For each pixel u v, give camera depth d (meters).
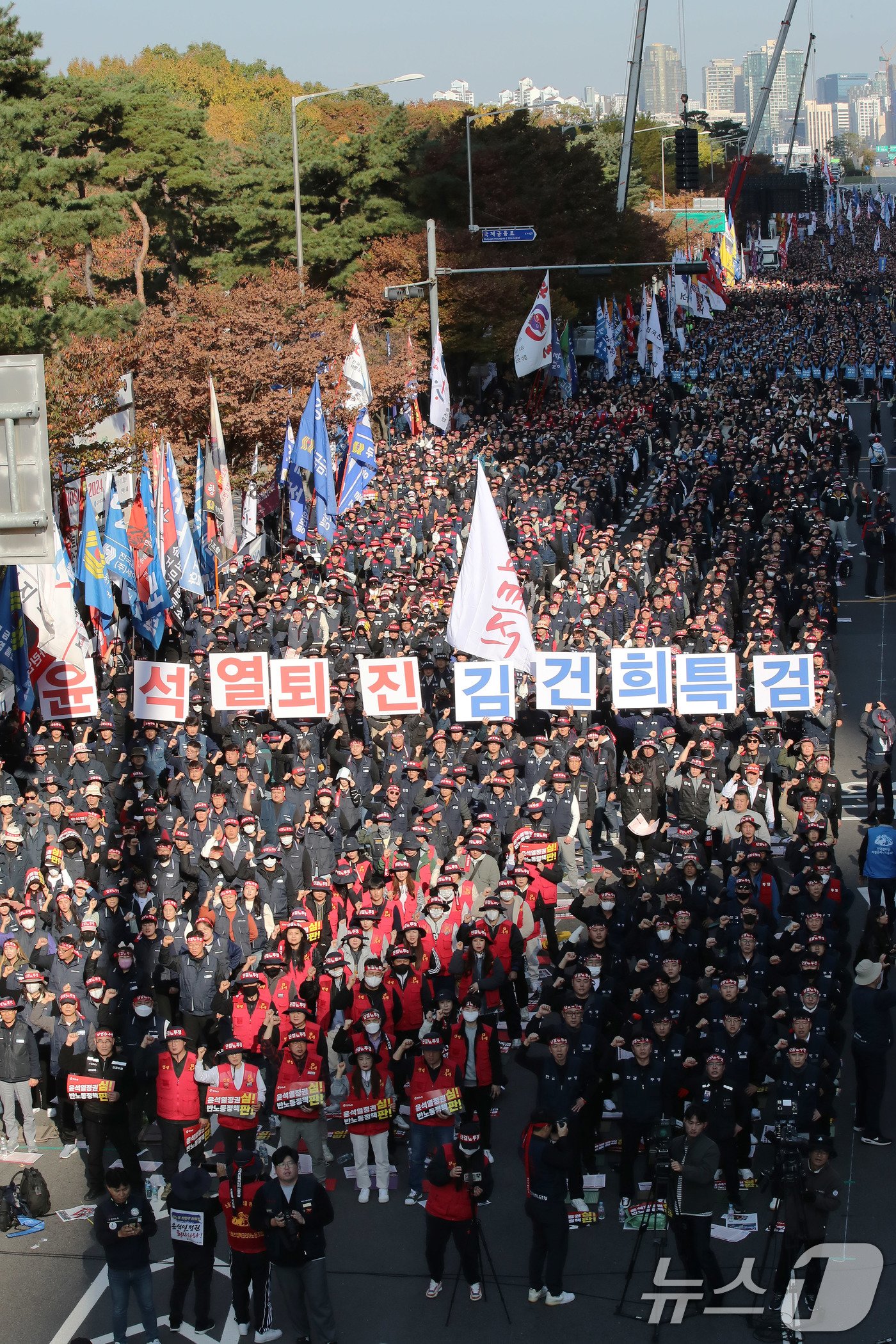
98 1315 13.99
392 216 74.88
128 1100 15.92
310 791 23.80
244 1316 13.73
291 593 36.00
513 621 25.25
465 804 23.77
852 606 42.28
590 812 23.84
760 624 31.45
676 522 44.31
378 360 64.12
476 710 25.52
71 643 26.81
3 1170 16.81
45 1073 18.33
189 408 44.03
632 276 90.62
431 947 19.02
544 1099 15.15
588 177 88.62
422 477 52.06
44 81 46.00
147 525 31.48
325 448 40.16
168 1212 15.72
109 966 18.98
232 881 20.78
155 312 46.00
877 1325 13.25
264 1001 17.36
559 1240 13.70
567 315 76.12
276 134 85.56
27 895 20.28
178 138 67.00
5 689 27.77
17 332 35.66
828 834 23.59
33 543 16.14
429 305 62.47
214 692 26.66
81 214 49.44
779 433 58.62
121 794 24.62
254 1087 15.77
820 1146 13.54
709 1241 13.82
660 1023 15.37
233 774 24.53
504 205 79.62
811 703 26.03
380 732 26.86
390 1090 16.86
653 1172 14.44
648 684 26.42
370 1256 14.75
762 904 18.92
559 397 77.25
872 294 134.50
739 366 86.50
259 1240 13.49
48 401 34.69
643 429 61.84
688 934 18.20
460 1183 13.66
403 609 33.22
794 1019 15.21
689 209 125.06
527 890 20.31
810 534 42.56
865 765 28.69
